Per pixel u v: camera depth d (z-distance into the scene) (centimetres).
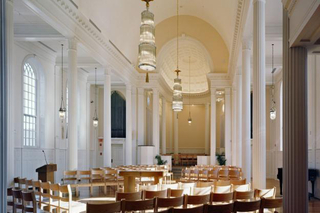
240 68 1581
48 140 1522
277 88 2006
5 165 363
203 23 2175
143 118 2211
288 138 547
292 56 550
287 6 551
